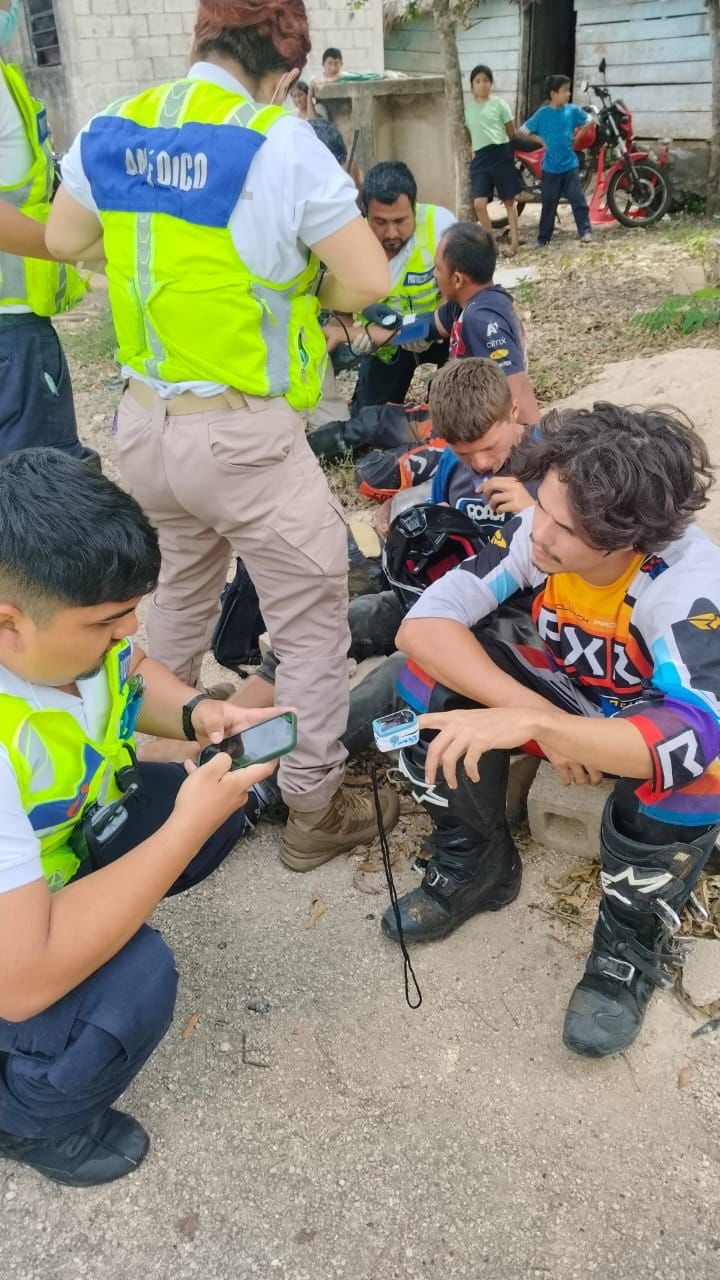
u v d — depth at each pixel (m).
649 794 1.96
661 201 11.04
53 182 3.31
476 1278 1.80
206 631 2.92
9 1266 1.87
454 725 2.00
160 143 2.15
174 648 2.89
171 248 2.18
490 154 9.96
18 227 3.08
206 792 1.74
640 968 2.20
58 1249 1.89
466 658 2.19
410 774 2.31
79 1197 1.98
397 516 2.96
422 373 6.54
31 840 1.59
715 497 4.29
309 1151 2.03
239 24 2.21
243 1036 2.28
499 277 9.27
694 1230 1.86
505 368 3.87
